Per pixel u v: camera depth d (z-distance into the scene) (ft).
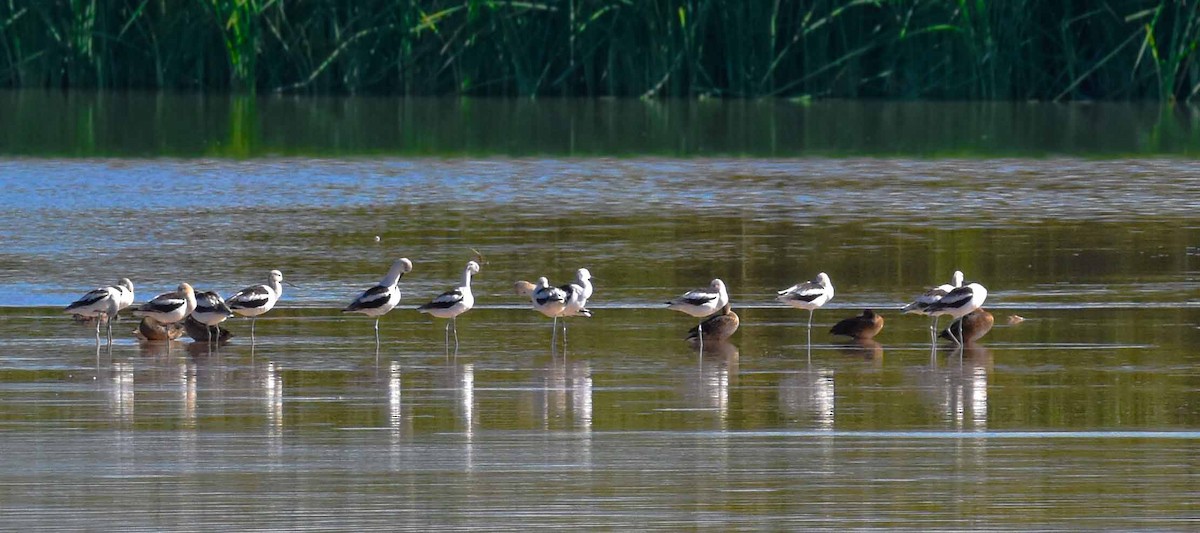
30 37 184.34
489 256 80.59
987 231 88.38
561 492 42.55
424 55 182.39
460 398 52.37
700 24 176.35
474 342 61.62
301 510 41.14
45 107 164.96
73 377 55.21
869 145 135.44
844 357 59.11
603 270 77.00
